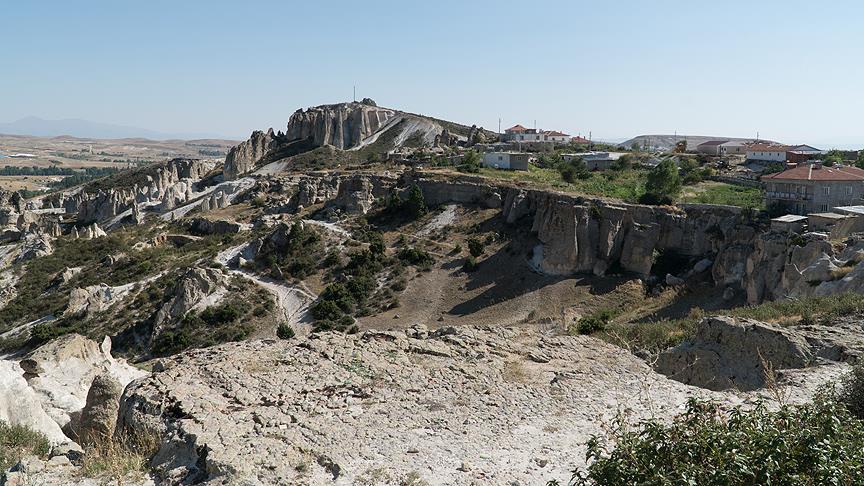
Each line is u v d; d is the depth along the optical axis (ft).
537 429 47.80
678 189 235.20
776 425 30.27
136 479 38.55
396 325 177.47
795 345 62.44
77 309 203.92
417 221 249.55
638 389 56.24
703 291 169.78
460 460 42.27
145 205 382.42
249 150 487.20
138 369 98.37
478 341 66.18
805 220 169.89
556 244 195.11
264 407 46.91
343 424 45.57
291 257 226.99
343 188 282.97
